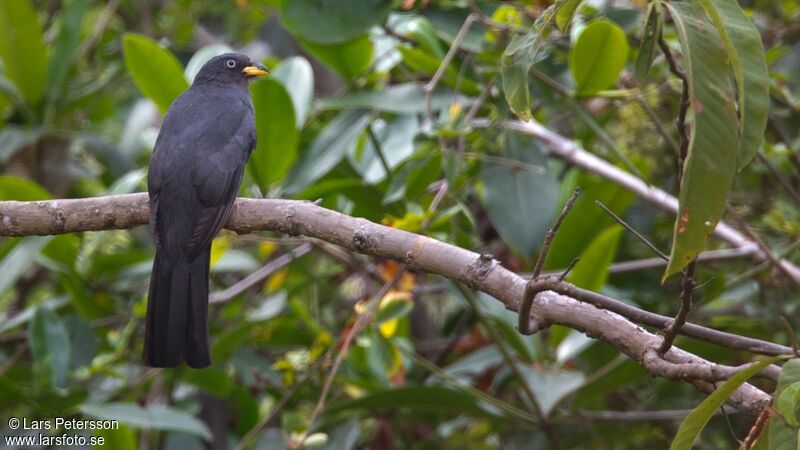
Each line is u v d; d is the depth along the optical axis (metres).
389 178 9.80
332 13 9.89
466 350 12.61
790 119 12.28
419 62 10.30
